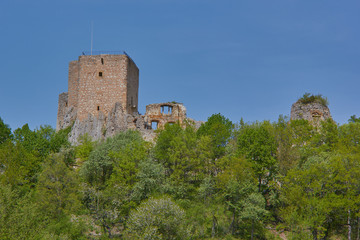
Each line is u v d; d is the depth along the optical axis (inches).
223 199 1915.6
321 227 1622.8
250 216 1749.5
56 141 2598.4
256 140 2159.2
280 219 1956.2
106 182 2011.6
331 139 2235.5
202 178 2062.0
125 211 1833.2
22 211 1475.1
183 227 1553.9
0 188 1487.5
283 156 2118.6
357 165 1776.6
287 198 1872.5
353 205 1668.3
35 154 2404.0
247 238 1796.3
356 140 2143.2
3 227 1332.4
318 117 2591.0
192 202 1941.4
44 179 1967.3
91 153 2273.6
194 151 2153.1
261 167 2074.3
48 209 1839.3
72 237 1697.8
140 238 1421.0
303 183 1797.5
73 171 2075.5
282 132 2327.8
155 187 1942.7
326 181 1755.7
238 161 1952.5
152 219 1491.1
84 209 1914.4
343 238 1780.3
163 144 2281.0
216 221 1781.5
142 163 1990.7
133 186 1903.3
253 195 1822.1
